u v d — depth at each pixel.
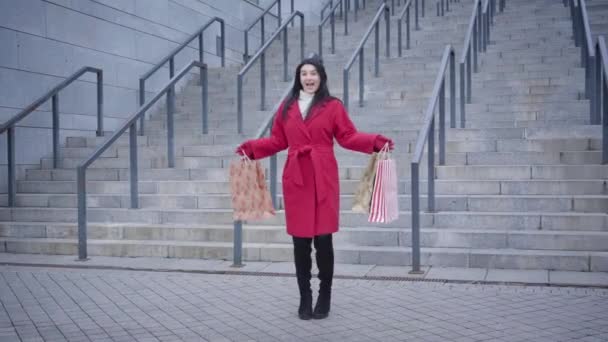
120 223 8.08
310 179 4.89
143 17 11.97
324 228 4.88
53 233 8.04
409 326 4.70
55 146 9.66
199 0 13.65
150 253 7.40
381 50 13.20
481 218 6.94
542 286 5.75
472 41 11.43
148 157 9.45
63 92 10.23
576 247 6.44
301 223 4.89
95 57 10.85
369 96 10.83
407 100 10.45
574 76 10.24
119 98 11.34
